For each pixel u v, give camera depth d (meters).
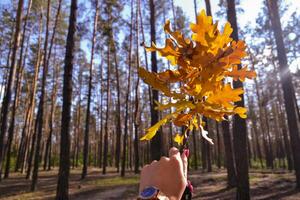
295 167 11.52
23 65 24.73
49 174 22.81
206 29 0.62
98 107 36.53
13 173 23.41
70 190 14.02
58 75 30.44
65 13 23.23
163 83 0.63
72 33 9.15
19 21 13.98
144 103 36.47
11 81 13.31
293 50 22.36
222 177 15.86
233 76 0.65
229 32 0.62
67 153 8.61
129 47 24.16
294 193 10.64
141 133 34.75
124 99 36.62
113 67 29.50
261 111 37.69
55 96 32.62
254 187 12.42
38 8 21.86
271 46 24.34
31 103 23.91
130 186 14.23
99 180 17.58
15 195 13.17
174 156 0.64
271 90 29.00
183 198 0.64
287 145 24.59
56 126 46.44
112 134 47.38
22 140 23.59
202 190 12.55
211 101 0.62
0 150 12.74
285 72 11.77
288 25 21.44
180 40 0.63
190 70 0.63
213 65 0.61
